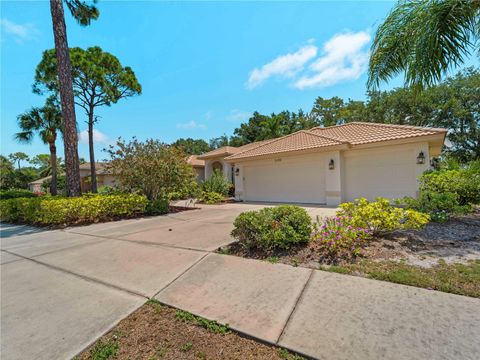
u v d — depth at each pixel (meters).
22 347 2.29
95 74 18.64
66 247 5.86
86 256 5.05
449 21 5.41
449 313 2.41
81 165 33.41
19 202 10.34
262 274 3.64
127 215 10.32
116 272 4.09
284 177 13.76
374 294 2.85
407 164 10.25
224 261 4.27
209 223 8.04
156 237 6.38
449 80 22.34
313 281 3.29
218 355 2.11
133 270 4.14
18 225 9.80
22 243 6.54
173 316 2.72
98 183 30.27
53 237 7.09
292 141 14.21
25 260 5.01
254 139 37.44
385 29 6.30
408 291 2.86
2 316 2.84
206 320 2.59
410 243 4.43
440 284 2.95
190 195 15.95
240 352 2.13
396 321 2.34
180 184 12.18
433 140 9.81
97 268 4.32
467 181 6.63
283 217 4.84
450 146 23.11
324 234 4.28
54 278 3.96
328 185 11.69
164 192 12.16
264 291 3.13
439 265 3.49
